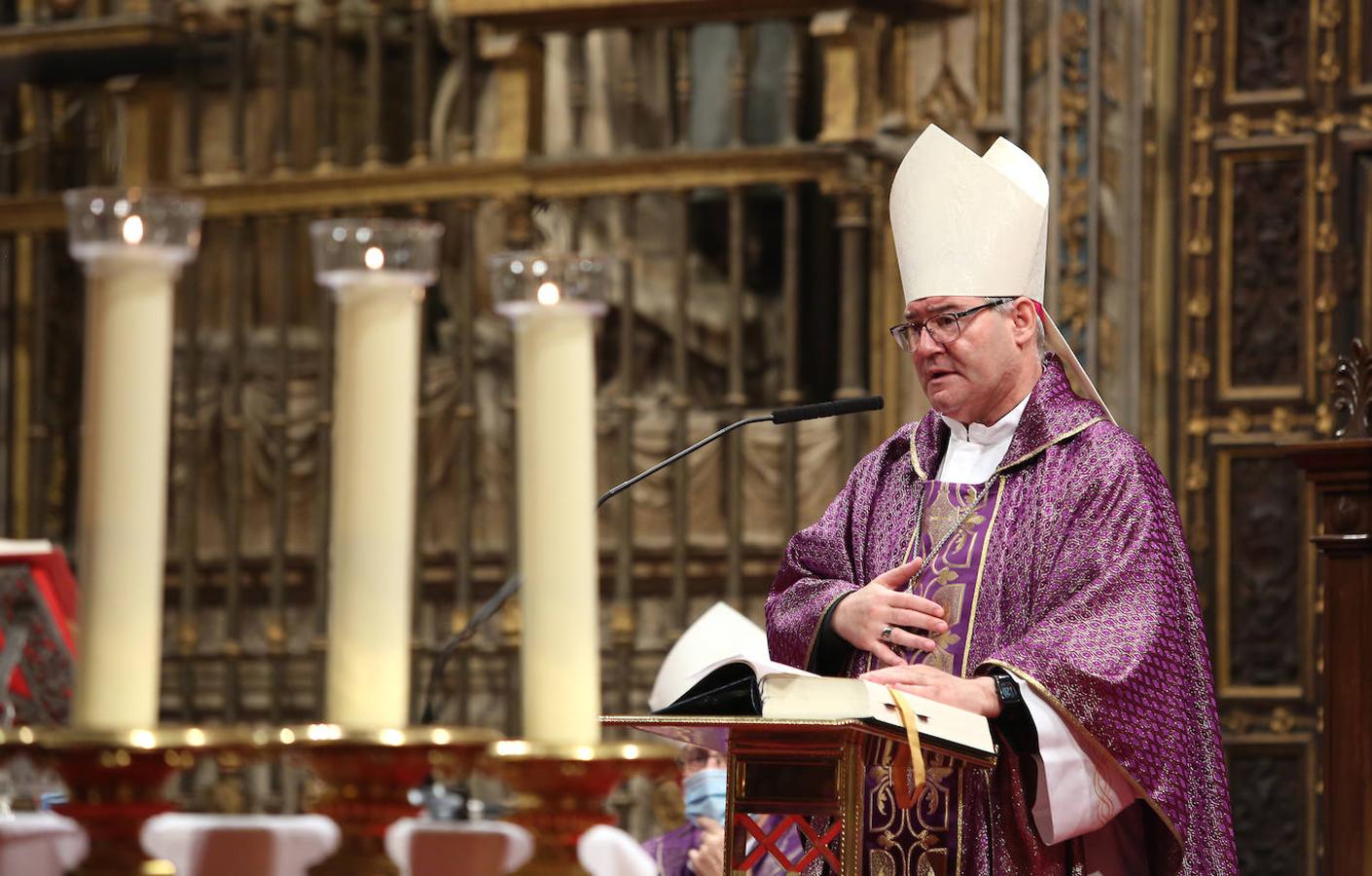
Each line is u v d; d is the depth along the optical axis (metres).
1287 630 13.12
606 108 14.66
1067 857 5.84
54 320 15.70
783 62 14.54
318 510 14.50
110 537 2.75
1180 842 5.61
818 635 6.13
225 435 14.86
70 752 2.71
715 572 13.88
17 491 15.39
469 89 14.75
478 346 14.65
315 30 15.30
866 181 13.56
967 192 6.33
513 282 3.00
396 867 2.92
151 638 2.78
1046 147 13.66
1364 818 7.44
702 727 4.95
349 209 14.80
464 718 13.86
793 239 13.62
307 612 14.83
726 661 5.57
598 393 14.66
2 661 4.67
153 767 2.80
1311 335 13.27
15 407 15.48
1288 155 13.42
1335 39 13.37
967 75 13.71
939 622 5.82
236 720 14.50
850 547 6.66
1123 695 5.59
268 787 13.26
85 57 15.13
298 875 3.02
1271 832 12.97
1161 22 13.71
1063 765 5.54
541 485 2.96
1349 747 7.50
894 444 6.85
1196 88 13.63
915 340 6.43
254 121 15.40
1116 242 13.55
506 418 14.35
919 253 6.40
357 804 2.91
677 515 13.73
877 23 13.64
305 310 15.15
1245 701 13.11
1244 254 13.48
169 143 15.43
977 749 5.07
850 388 13.54
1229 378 13.43
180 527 14.77
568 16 14.01
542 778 2.93
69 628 4.82
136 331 2.78
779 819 7.48
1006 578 6.10
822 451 13.59
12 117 15.84
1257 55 13.55
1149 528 5.97
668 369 14.62
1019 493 6.23
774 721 4.83
